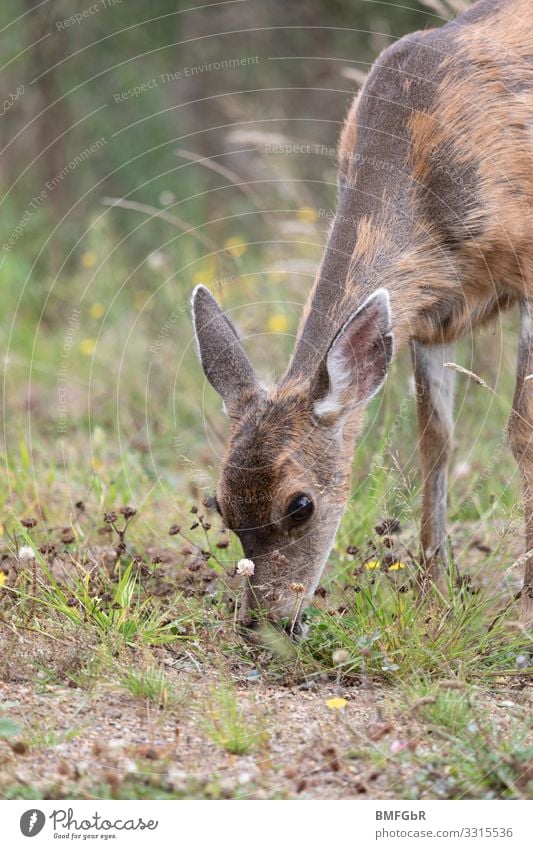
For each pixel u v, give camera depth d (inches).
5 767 288.7
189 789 283.4
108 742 303.3
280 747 303.3
